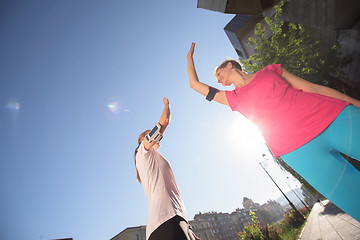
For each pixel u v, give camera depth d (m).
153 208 1.14
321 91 1.10
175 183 1.37
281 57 10.54
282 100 1.17
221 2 9.70
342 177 0.95
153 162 1.40
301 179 13.48
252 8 9.95
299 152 1.12
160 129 1.33
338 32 12.77
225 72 1.65
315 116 1.03
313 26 12.70
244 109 1.42
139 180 1.70
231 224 69.56
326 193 1.04
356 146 0.89
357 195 0.90
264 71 1.37
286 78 1.29
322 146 1.02
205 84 1.68
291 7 12.54
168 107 1.42
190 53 1.86
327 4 11.45
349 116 0.92
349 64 12.66
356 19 11.77
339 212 16.27
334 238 8.45
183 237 0.94
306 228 18.81
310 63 10.57
